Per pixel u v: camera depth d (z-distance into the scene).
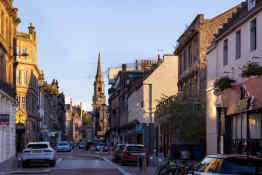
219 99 26.67
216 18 35.75
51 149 28.80
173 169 16.88
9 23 41.12
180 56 42.72
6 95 37.34
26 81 64.81
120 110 84.00
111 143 87.75
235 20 24.66
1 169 26.23
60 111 132.12
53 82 122.88
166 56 58.34
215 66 27.77
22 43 64.50
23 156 28.02
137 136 63.00
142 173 24.44
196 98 33.16
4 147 37.31
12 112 42.31
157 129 53.41
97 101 187.62
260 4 20.55
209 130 28.86
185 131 31.31
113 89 97.25
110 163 35.16
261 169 9.77
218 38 26.73
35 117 69.44
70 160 39.44
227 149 25.20
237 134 24.20
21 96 63.28
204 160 11.65
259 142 20.91
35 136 70.06
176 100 32.59
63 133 142.88
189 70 38.50
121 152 33.97
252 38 22.00
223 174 9.95
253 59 21.39
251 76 21.41
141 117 58.53
